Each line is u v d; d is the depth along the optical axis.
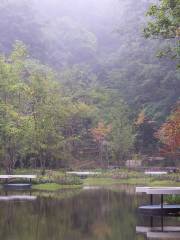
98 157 56.06
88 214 16.58
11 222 14.65
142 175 42.56
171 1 17.30
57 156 46.75
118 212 17.11
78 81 66.75
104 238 11.83
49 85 40.31
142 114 56.31
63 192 26.97
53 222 14.62
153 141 58.72
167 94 63.56
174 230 13.02
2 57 39.06
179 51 18.19
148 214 16.44
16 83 38.81
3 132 38.91
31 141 39.75
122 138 51.75
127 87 70.00
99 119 56.50
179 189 16.23
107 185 34.19
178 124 34.06
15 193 26.36
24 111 40.69
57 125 43.34
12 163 41.78
